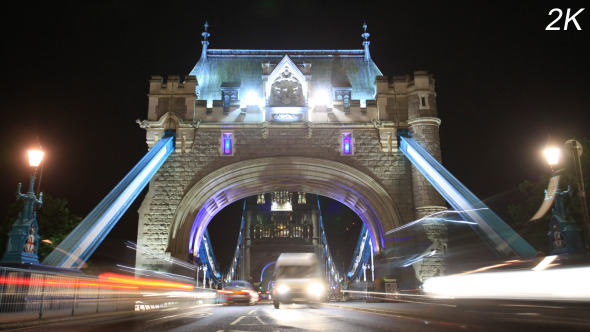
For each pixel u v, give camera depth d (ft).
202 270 137.49
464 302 50.83
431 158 105.29
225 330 31.71
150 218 110.93
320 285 75.97
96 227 87.97
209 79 128.26
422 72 117.60
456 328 30.63
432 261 106.73
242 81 127.54
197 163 114.62
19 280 35.29
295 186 131.95
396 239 111.34
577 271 35.29
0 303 32.91
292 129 117.29
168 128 115.65
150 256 108.37
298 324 36.27
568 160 84.17
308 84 118.42
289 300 73.92
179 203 111.86
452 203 102.37
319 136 117.19
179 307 83.46
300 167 117.19
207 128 116.78
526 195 102.68
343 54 135.44
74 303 43.60
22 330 32.42
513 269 46.11
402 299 104.73
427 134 114.01
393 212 112.57
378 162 115.75
